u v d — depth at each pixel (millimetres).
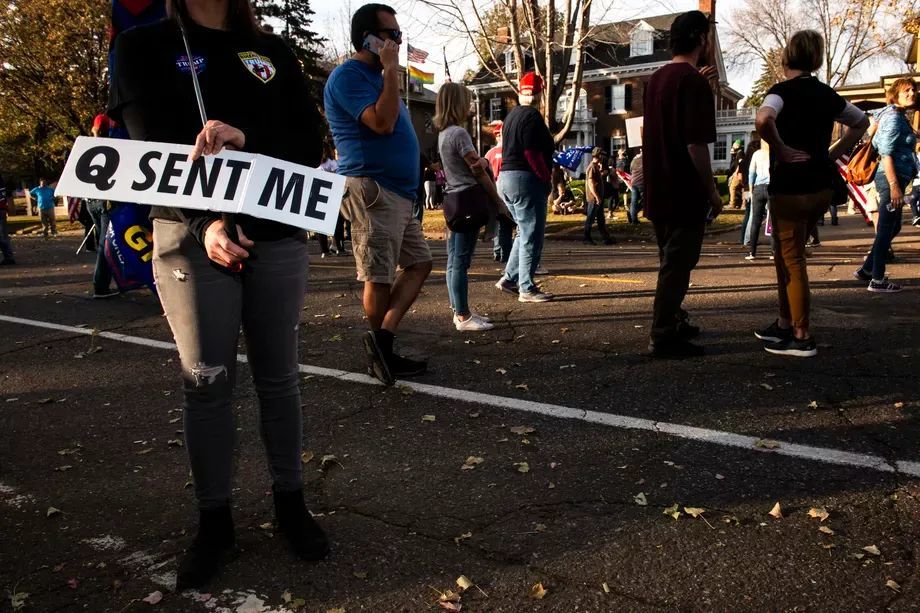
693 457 3092
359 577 2279
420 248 4312
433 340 5312
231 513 2539
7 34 26750
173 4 2170
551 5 16984
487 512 2684
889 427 3346
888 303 6211
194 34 2174
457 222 5293
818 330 5250
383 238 4043
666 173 4355
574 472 2994
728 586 2176
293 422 2434
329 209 2227
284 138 2289
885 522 2510
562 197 20844
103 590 2258
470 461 3117
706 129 4203
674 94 4266
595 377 4270
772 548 2371
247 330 2361
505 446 3289
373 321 4309
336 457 3230
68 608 2166
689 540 2438
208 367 2254
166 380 4559
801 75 4312
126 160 2143
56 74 27609
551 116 17891
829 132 4371
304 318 6398
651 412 3650
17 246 16469
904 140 6359
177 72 2145
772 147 4309
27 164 43594
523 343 5152
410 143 4121
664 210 4402
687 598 2127
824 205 4391
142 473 3156
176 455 3350
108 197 2119
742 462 3025
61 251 14523
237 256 2010
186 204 2072
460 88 5207
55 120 28859
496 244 9828
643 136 4520
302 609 2131
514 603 2125
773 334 4789
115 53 2178
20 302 7746
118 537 2598
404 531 2561
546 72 17781
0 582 2316
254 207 2084
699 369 4355
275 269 2291
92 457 3352
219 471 2340
